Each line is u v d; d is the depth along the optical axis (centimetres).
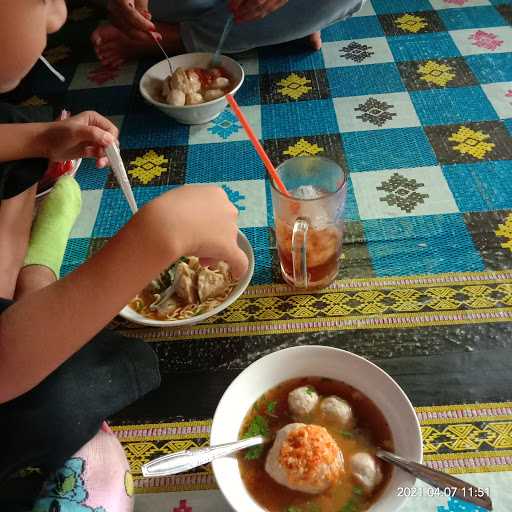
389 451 59
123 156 115
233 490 56
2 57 62
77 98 135
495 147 107
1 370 53
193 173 109
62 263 92
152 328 81
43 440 61
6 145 82
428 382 71
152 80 126
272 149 113
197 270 82
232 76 126
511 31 142
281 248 82
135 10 124
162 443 68
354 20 155
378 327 78
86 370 64
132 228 53
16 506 61
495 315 78
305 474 55
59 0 67
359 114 120
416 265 86
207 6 135
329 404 62
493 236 89
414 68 133
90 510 56
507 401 68
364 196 100
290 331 79
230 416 62
